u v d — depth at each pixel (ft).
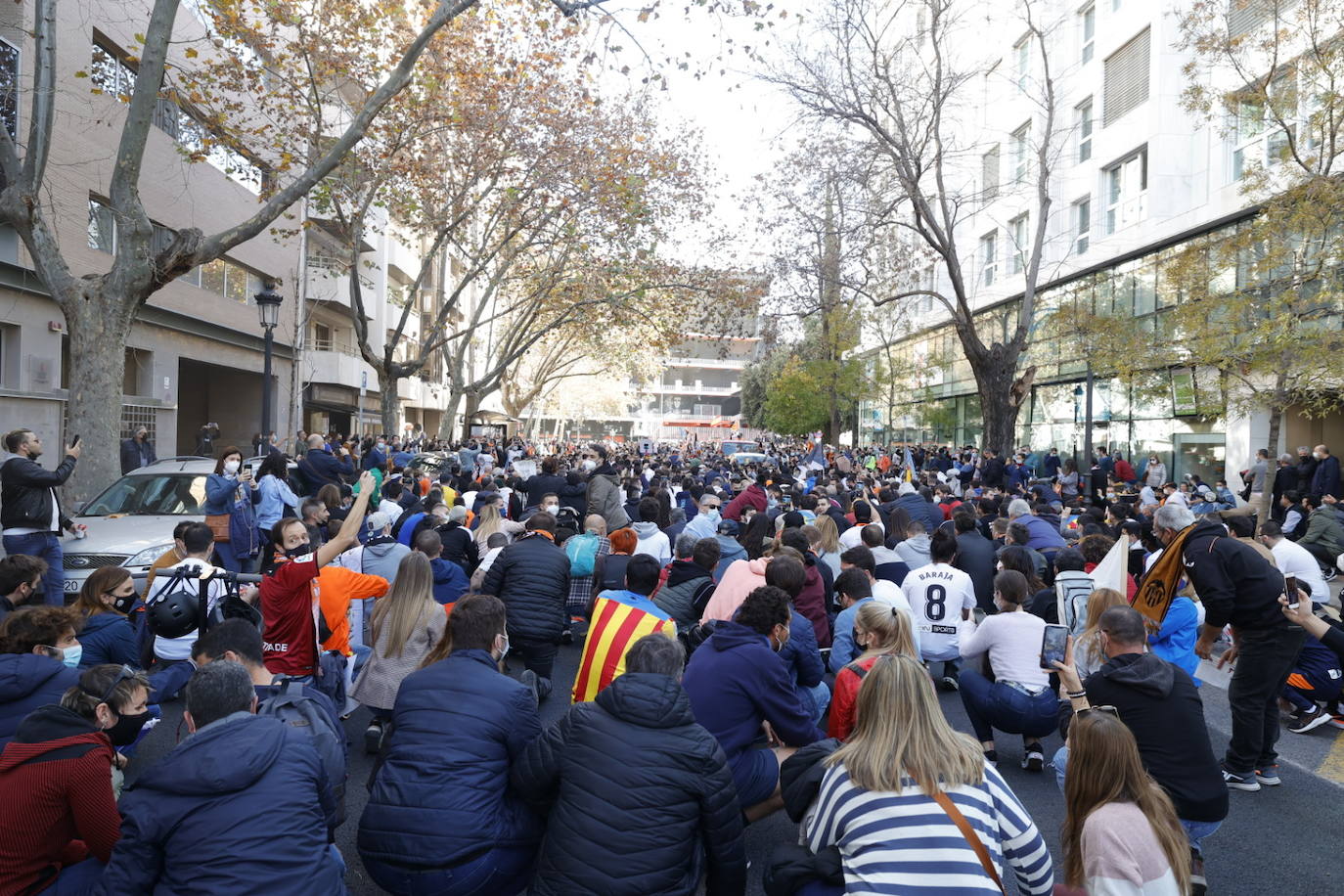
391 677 19.65
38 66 37.04
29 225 37.83
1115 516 34.81
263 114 77.56
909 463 79.56
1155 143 84.02
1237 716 19.44
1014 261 115.55
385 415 81.41
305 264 88.99
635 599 17.97
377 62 64.90
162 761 9.77
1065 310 71.56
